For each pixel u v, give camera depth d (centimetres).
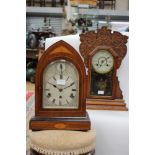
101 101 157
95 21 312
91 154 125
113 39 153
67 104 130
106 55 153
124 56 154
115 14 478
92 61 154
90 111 154
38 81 127
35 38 439
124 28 238
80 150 118
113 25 245
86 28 287
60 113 129
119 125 149
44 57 126
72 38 162
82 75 128
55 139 118
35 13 500
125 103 160
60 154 116
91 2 301
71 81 129
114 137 150
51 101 129
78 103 130
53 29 489
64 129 128
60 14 499
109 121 149
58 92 129
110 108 156
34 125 127
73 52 127
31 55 443
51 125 127
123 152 151
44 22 503
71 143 116
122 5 528
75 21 307
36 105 129
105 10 477
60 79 129
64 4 518
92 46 153
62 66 128
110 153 151
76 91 129
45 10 489
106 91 157
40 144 118
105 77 156
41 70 127
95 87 157
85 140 119
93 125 149
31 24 509
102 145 151
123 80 165
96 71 155
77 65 127
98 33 153
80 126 127
